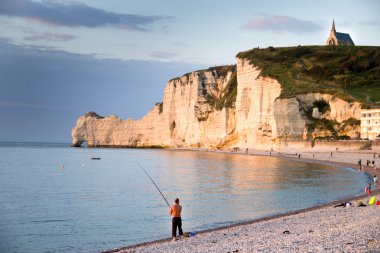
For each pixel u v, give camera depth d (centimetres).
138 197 4509
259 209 3516
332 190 4622
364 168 7675
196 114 19825
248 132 15262
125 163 11144
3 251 2441
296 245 1716
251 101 15350
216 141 18250
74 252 2378
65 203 4147
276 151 13188
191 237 2381
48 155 16400
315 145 12244
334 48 17462
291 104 13412
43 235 2808
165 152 18038
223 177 6469
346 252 1511
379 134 11081
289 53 17062
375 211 2656
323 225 2253
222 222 3020
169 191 4922
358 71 15075
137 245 2409
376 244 1625
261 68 15525
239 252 1703
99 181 6412
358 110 12412
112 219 3316
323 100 13488
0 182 6262
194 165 9519
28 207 3919
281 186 5112
